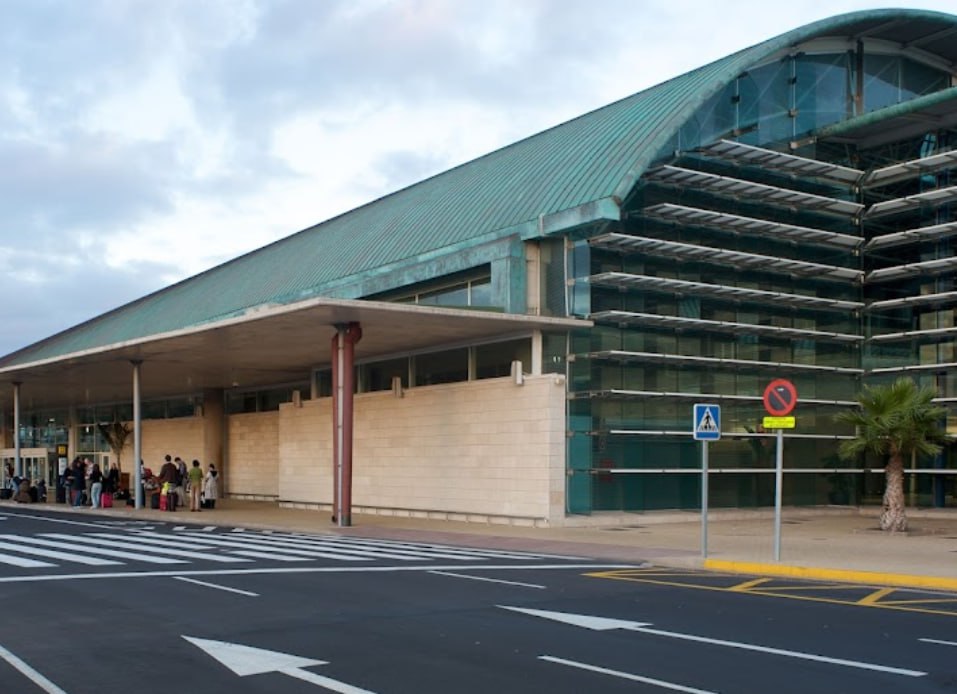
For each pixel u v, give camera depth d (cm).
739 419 3070
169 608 1248
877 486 3366
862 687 825
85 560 1828
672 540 2281
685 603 1312
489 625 1125
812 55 3359
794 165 3180
